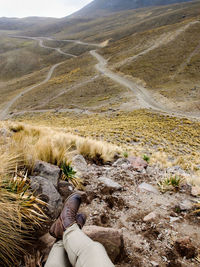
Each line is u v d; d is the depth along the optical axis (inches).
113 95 2977.4
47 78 5128.0
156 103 2458.2
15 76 7239.2
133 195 150.5
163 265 89.7
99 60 5039.4
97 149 250.4
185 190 165.3
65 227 70.4
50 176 132.1
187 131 1413.6
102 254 52.5
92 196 139.3
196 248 99.7
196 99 2361.0
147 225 115.2
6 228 81.8
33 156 129.3
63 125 1972.2
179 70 3262.8
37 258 80.0
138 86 3142.2
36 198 98.9
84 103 2962.6
